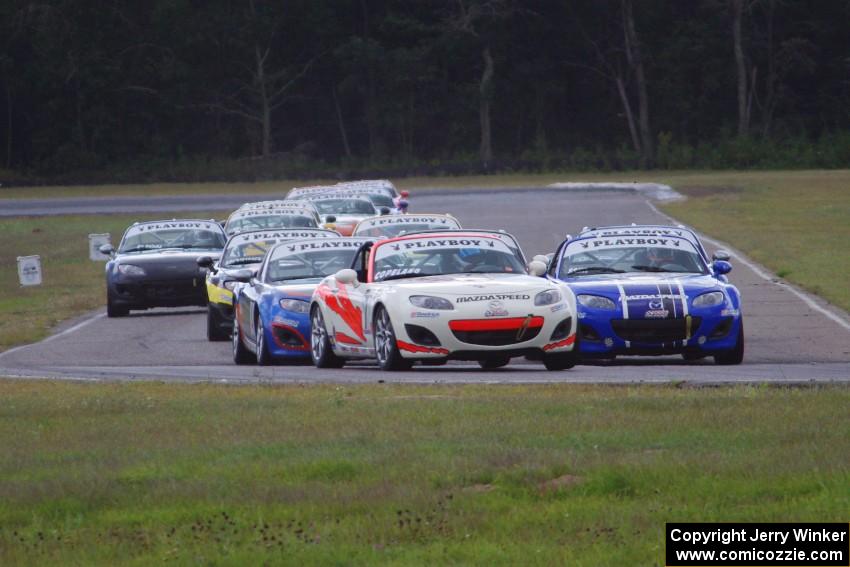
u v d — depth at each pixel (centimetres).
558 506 2589
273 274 6194
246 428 3591
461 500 2639
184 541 2442
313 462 3011
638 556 2236
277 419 3722
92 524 2609
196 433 3547
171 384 4862
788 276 9350
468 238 5581
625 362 5688
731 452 2973
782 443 3077
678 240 5950
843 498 2536
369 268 5438
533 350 4975
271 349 5859
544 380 4638
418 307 4959
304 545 2373
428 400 4003
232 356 6512
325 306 5609
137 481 2947
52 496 2800
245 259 7306
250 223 9888
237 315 6291
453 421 3541
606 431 3303
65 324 8425
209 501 2731
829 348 5859
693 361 5678
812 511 2472
